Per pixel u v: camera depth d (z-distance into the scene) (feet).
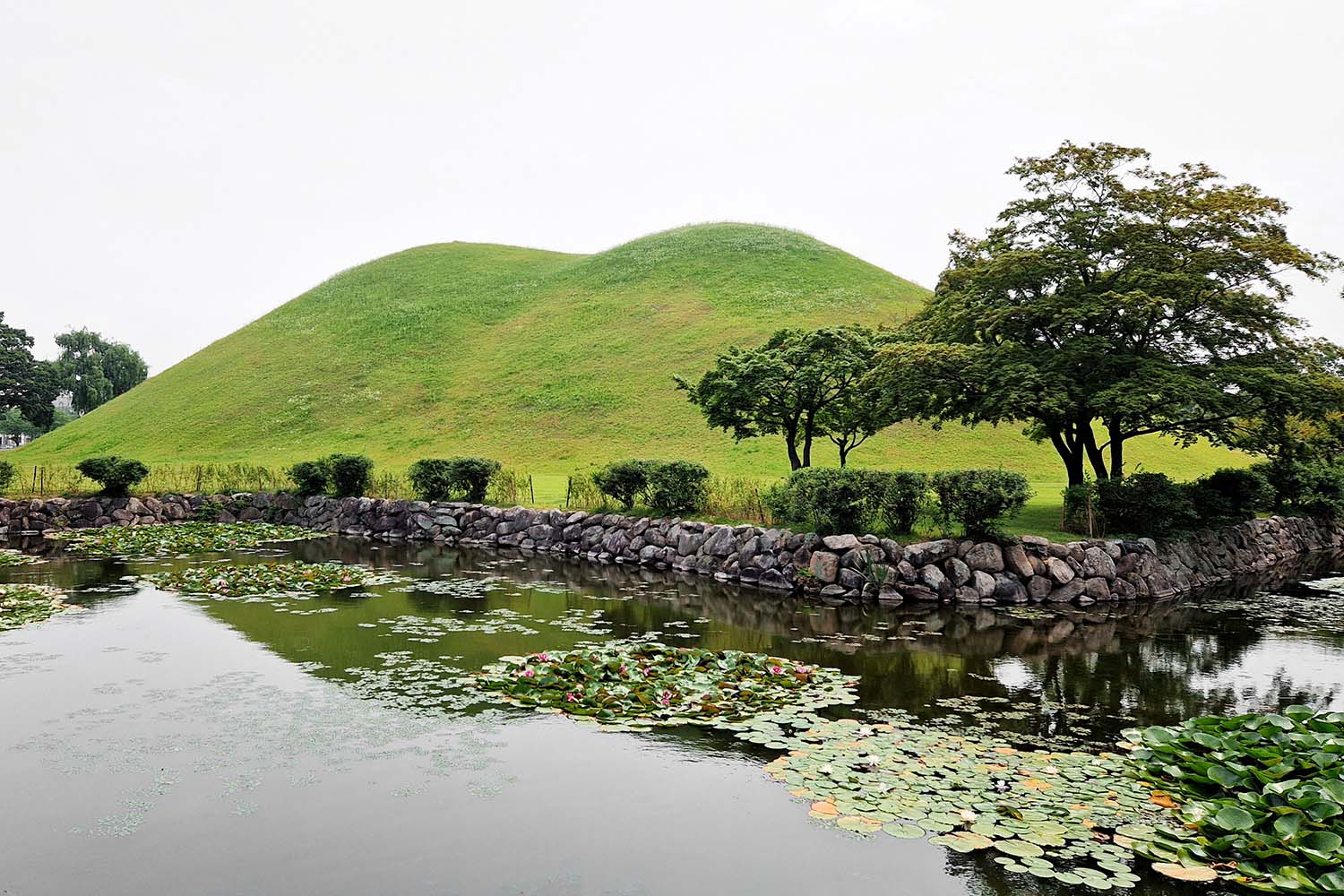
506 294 191.31
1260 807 17.63
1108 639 36.40
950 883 15.81
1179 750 20.71
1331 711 25.90
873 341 68.23
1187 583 50.60
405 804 18.95
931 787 19.85
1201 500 59.88
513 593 45.70
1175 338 56.34
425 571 54.39
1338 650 34.55
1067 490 53.01
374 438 134.92
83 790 19.48
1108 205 55.88
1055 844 17.15
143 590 45.37
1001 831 17.61
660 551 56.39
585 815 18.48
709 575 52.19
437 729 23.63
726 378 65.41
